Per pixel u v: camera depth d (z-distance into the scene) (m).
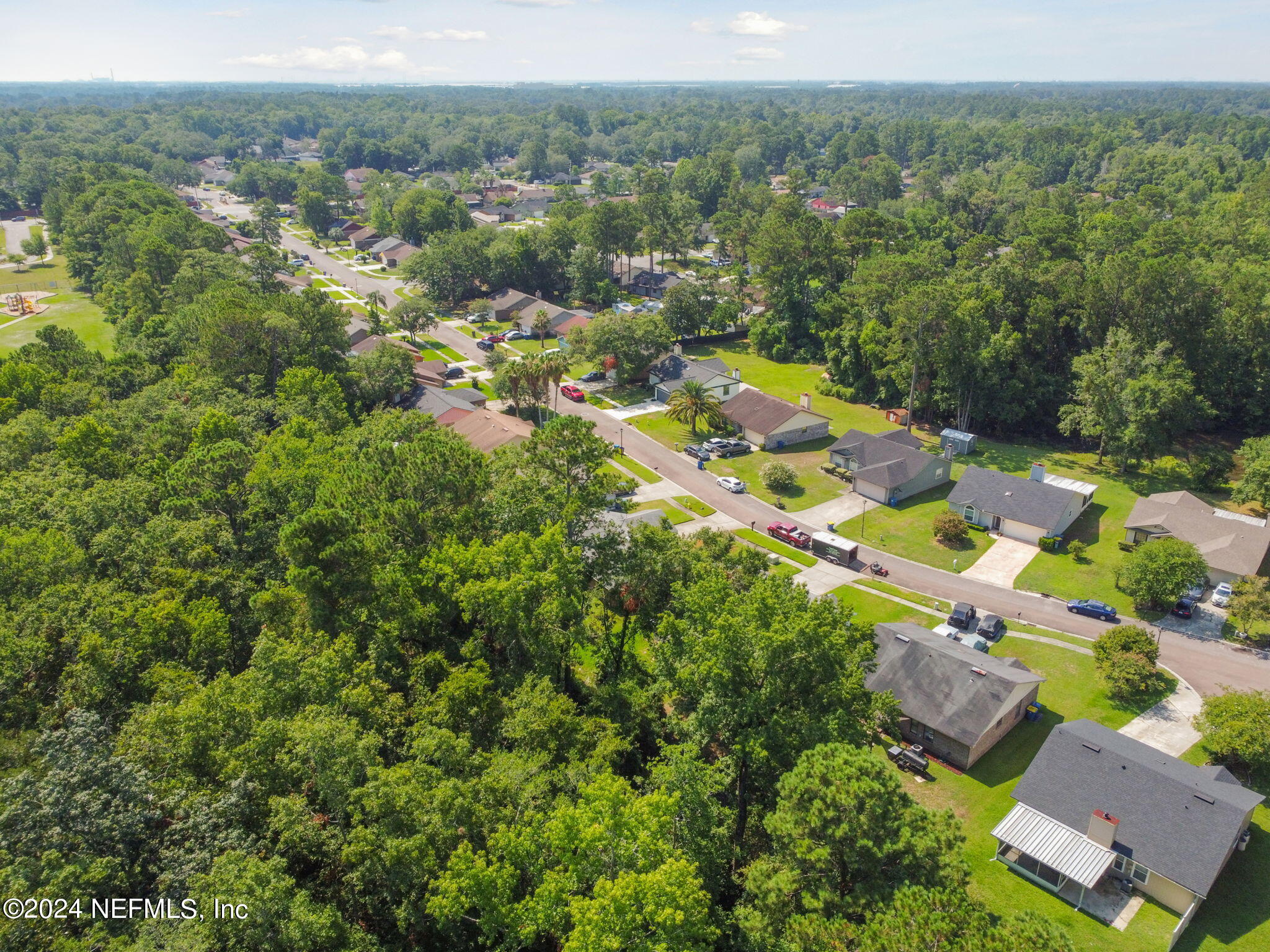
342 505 50.25
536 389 92.62
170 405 77.12
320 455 63.00
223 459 59.03
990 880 40.66
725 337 140.38
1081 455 95.25
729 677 35.62
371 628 44.72
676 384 109.19
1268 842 42.25
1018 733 50.81
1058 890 39.78
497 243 160.50
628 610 53.56
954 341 96.12
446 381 114.62
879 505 82.69
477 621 49.06
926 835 28.94
